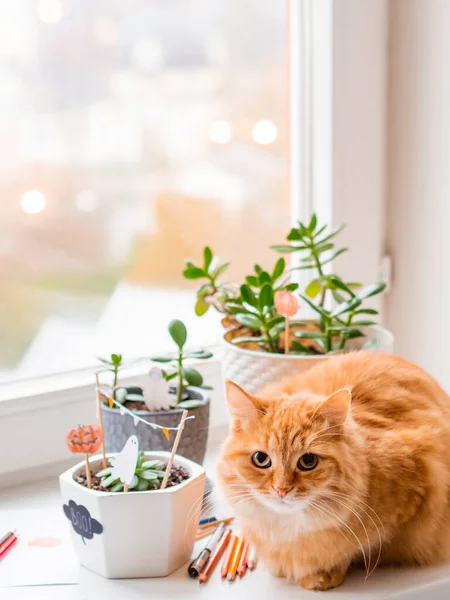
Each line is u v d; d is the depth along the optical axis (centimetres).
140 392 117
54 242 143
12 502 112
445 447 100
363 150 138
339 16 132
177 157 149
